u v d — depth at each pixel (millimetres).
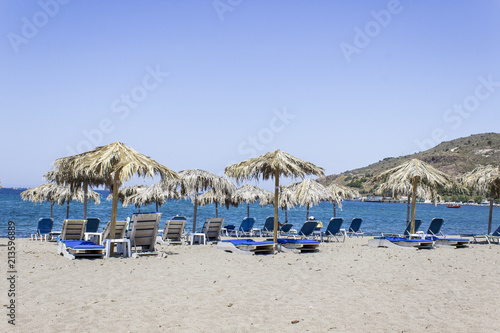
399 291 6297
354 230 15531
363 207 90250
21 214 34500
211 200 17531
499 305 5578
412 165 13453
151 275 7035
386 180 14258
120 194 18750
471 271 8086
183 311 4969
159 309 5020
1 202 59000
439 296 6023
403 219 40688
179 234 12617
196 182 13680
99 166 9383
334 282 6840
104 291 5816
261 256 9672
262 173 11469
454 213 66000
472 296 6059
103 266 7773
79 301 5250
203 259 8953
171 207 65875
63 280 6418
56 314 4699
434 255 10359
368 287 6523
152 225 9609
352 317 4910
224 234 17984
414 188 13445
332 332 4371
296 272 7629
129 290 5918
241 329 4395
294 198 18188
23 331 4125
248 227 16781
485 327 4633
